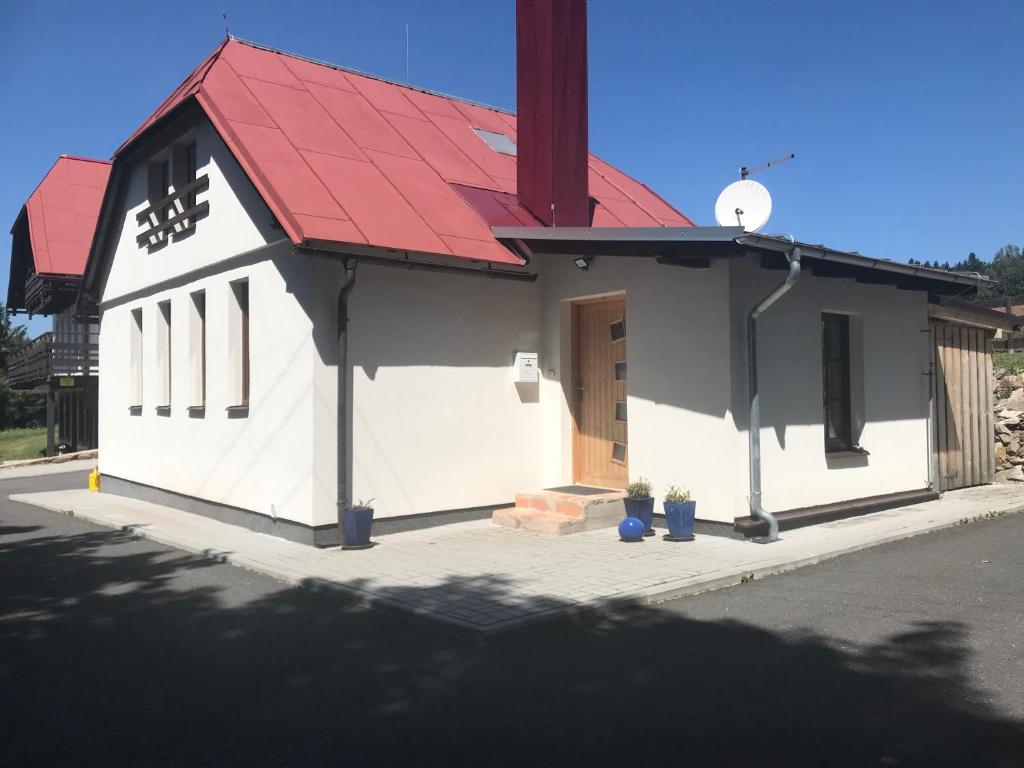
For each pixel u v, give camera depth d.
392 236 8.52
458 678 4.70
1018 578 6.79
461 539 8.62
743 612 5.99
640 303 9.34
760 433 8.68
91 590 6.95
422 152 11.09
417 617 5.78
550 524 8.79
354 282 8.53
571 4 10.88
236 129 9.30
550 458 10.48
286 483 8.82
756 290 8.69
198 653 5.23
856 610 5.97
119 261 13.74
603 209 12.12
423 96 13.40
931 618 5.75
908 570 7.14
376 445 8.84
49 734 4.02
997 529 8.91
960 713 4.11
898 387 10.52
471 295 9.80
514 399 10.22
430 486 9.31
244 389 10.08
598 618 5.88
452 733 3.95
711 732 3.92
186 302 11.22
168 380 12.21
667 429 9.03
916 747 3.73
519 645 5.30
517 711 4.21
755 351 8.46
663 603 6.29
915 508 10.09
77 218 22.91
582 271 10.07
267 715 4.21
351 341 8.66
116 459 13.88
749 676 4.67
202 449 10.70
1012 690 4.41
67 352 23.88
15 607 6.45
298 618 5.99
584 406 10.53
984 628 5.50
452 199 10.09
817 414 9.40
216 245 10.24
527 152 10.84
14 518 11.38
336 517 8.48
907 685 4.50
